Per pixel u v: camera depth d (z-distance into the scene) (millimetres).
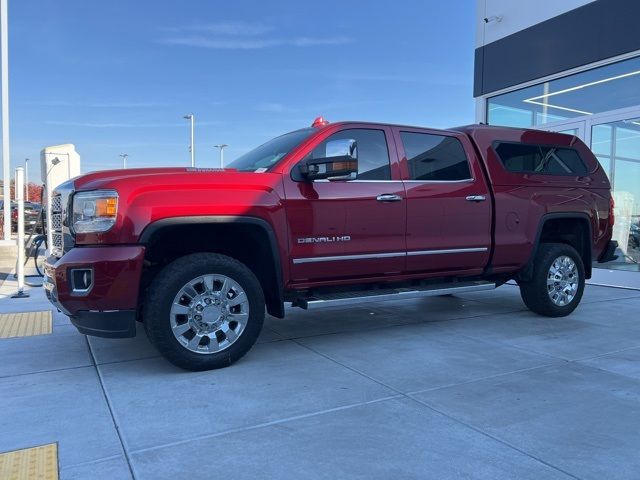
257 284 4527
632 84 8688
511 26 10609
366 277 5191
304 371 4355
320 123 5332
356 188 4969
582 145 6930
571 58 9422
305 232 4719
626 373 4312
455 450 2965
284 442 3061
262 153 5363
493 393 3848
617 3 8664
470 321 6305
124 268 3994
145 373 4316
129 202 4055
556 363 4582
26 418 3406
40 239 9273
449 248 5523
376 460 2852
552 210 6301
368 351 4961
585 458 2881
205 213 4242
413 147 5438
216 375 4262
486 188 5812
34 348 5098
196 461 2842
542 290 6332
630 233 9039
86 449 2982
